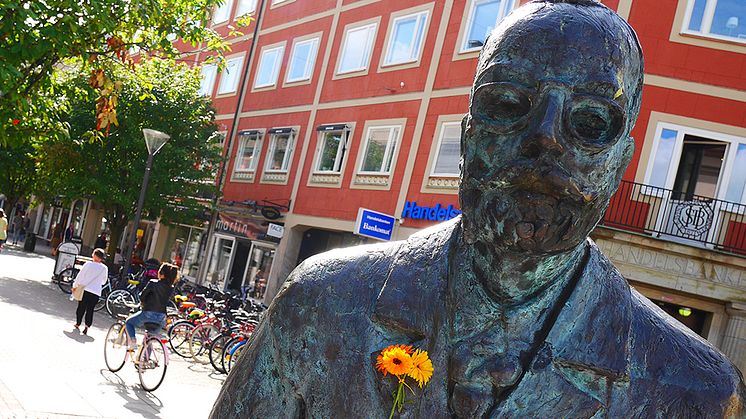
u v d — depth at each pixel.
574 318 0.86
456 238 0.92
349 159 17.53
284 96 20.80
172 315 12.40
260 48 22.67
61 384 7.33
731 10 12.44
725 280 11.92
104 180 18.77
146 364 8.11
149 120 18.94
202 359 11.12
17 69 6.92
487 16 14.77
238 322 11.91
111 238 20.05
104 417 6.49
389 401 0.89
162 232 25.92
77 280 11.00
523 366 0.85
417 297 0.91
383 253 0.98
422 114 15.68
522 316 0.86
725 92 12.34
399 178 15.85
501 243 0.79
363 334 0.93
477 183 0.79
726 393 0.86
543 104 0.74
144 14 7.56
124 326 8.61
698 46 12.44
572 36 0.75
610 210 12.34
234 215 21.64
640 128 12.41
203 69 25.38
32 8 6.74
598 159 0.75
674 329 0.91
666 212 12.27
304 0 21.00
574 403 0.84
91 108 18.45
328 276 0.97
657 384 0.86
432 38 15.89
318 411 0.95
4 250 26.42
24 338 9.40
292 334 0.97
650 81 12.45
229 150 22.70
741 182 12.22
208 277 22.17
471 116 0.79
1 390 6.54
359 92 17.70
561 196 0.76
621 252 12.02
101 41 7.80
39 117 8.13
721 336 12.08
